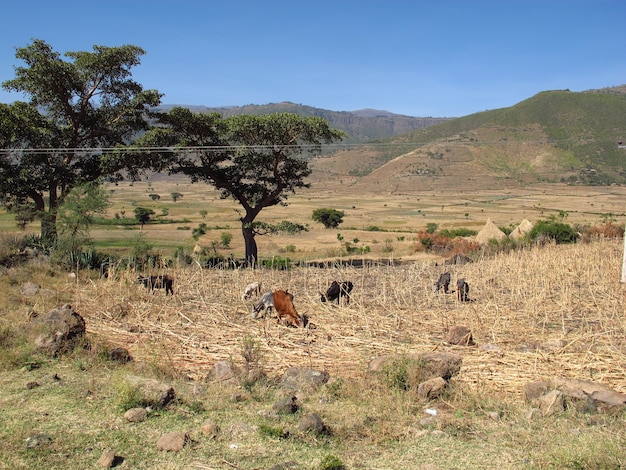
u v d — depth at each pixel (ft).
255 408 25.50
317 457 20.53
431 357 29.50
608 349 34.45
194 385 28.63
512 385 28.27
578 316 46.16
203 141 103.91
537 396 26.00
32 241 83.35
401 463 20.02
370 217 341.62
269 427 22.65
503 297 55.06
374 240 196.03
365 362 32.94
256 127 95.09
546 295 54.44
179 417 24.23
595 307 49.26
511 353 33.71
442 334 40.57
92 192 77.10
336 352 35.60
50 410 24.82
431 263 89.61
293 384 28.84
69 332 35.45
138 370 31.12
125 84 98.89
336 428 23.04
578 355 33.06
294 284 65.26
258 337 39.45
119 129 100.07
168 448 20.97
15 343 34.71
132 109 96.32
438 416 24.11
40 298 50.29
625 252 59.67
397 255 125.49
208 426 22.53
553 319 45.42
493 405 25.32
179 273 70.44
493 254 100.37
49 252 75.00
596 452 19.79
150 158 93.50
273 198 107.24
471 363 31.86
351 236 220.02
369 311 48.96
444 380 27.09
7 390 27.37
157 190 618.85
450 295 56.59
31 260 70.79
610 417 23.41
